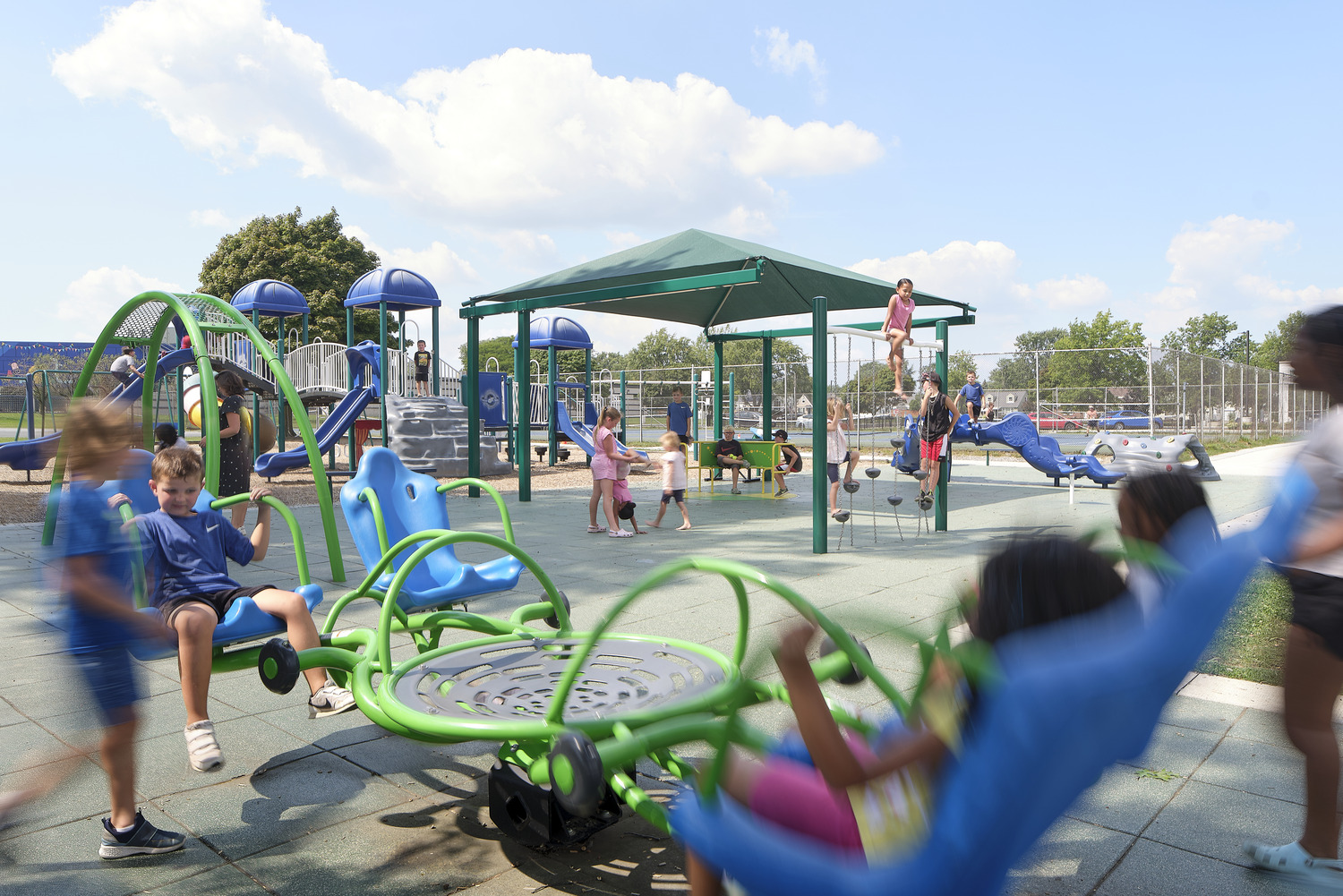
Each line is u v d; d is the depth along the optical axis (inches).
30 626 220.5
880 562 310.0
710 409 1348.4
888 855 57.3
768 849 61.2
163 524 133.6
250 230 1672.0
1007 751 49.6
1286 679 96.7
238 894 98.7
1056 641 51.8
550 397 843.4
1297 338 90.2
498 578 167.6
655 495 565.9
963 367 1146.0
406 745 143.9
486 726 92.0
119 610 103.0
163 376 709.3
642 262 435.8
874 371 792.3
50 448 335.0
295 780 129.9
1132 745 54.9
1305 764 97.5
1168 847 107.6
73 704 103.3
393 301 772.0
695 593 253.1
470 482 185.3
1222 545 58.6
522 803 105.6
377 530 163.3
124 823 105.7
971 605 56.5
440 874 103.8
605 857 108.0
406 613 152.6
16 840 110.7
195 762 116.6
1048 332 2669.8
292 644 131.0
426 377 860.6
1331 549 88.8
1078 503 505.0
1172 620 54.3
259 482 650.8
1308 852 98.2
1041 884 99.0
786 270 421.4
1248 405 1230.9
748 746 81.8
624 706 101.0
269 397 826.2
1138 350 1048.8
